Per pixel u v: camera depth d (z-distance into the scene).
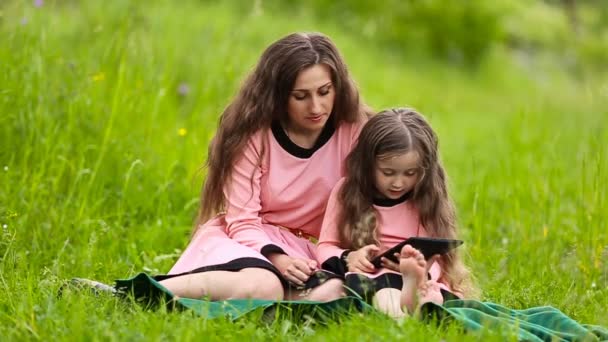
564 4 35.44
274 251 5.80
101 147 8.30
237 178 6.09
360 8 23.47
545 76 28.00
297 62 5.76
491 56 26.23
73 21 11.69
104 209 7.98
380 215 5.89
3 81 8.30
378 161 5.73
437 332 5.01
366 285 5.46
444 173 5.96
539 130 13.52
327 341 4.89
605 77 27.34
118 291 5.62
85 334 4.93
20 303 5.42
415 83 20.41
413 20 24.55
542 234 8.12
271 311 5.39
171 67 10.70
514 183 9.49
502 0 29.56
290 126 6.11
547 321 5.51
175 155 9.00
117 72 9.16
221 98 10.52
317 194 6.12
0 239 6.93
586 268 7.25
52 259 6.99
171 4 16.41
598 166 7.92
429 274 5.80
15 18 9.29
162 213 8.14
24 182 7.70
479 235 7.92
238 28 13.45
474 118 17.98
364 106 6.21
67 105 8.45
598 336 5.36
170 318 5.27
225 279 5.59
